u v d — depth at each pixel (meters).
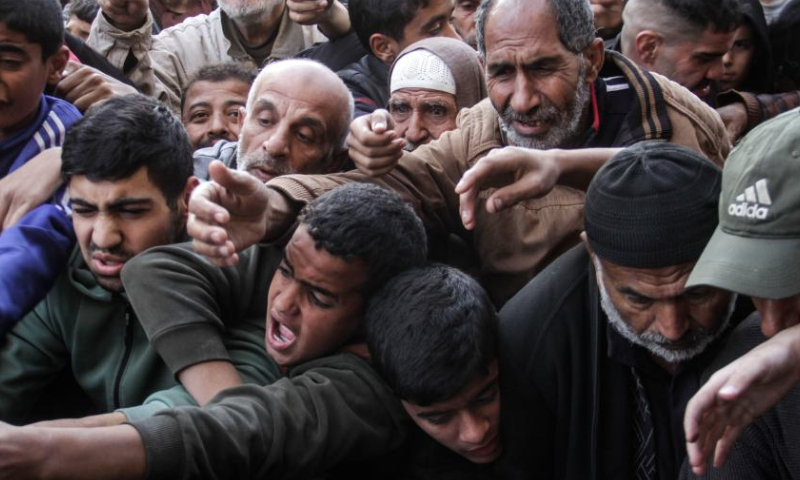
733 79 3.27
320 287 1.84
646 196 1.62
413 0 2.99
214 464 1.64
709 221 1.61
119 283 2.01
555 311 1.84
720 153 2.29
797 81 3.40
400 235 1.88
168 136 2.02
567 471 1.85
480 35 2.21
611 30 3.42
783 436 1.61
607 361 1.82
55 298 2.07
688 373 1.76
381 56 3.09
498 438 1.89
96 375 2.06
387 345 1.79
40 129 2.43
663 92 2.22
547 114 2.14
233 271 2.01
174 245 1.99
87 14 3.55
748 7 3.22
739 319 1.79
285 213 1.96
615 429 1.81
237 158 2.34
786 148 1.48
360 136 1.98
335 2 3.38
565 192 2.18
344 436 1.80
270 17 3.49
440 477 1.92
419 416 1.84
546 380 1.84
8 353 2.03
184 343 1.87
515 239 2.20
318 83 2.28
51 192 2.23
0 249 2.05
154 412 1.71
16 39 2.30
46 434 1.51
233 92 3.06
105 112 2.00
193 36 3.61
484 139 2.26
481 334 1.80
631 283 1.65
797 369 1.40
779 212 1.47
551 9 2.10
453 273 1.86
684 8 2.78
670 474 1.80
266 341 1.93
